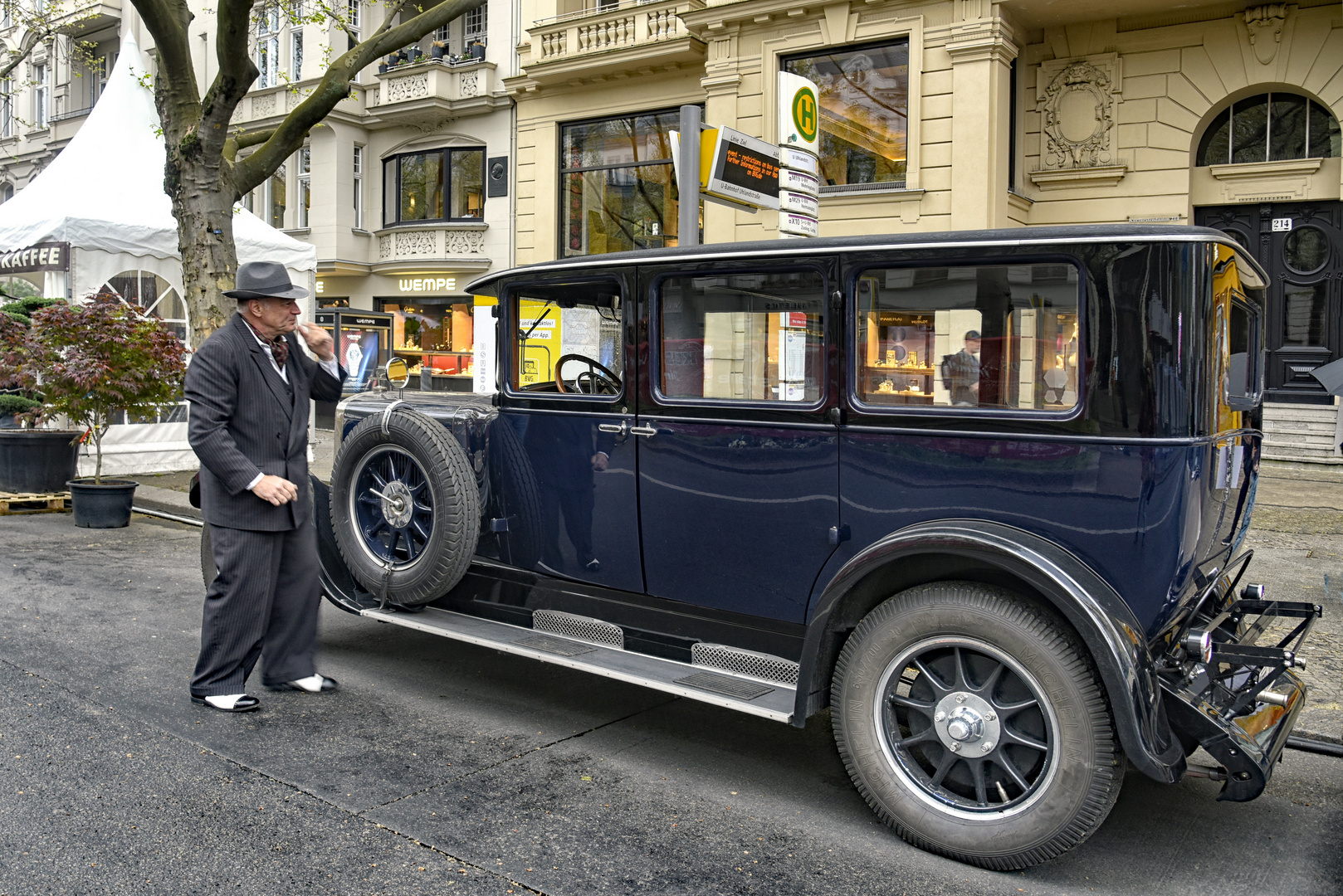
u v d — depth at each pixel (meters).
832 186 13.06
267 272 3.99
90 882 2.69
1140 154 12.33
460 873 2.80
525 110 17.14
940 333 3.15
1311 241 11.93
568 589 4.07
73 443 9.51
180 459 11.27
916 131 12.23
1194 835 3.21
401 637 5.39
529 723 4.10
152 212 10.25
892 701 3.09
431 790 3.37
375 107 19.98
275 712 4.11
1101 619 2.71
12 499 8.91
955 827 2.94
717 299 3.56
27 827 3.00
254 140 9.32
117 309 8.51
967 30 11.77
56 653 4.79
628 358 3.79
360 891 2.69
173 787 3.31
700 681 3.49
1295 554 7.15
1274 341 12.20
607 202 16.55
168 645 4.97
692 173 6.79
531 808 3.26
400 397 4.79
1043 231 2.96
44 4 22.31
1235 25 11.70
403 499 4.39
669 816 3.24
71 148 10.52
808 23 12.84
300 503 4.21
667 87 15.50
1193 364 2.80
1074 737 2.77
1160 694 2.78
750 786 3.53
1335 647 5.03
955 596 2.95
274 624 4.34
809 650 3.15
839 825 3.22
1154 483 2.81
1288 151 11.96
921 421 3.14
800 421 3.38
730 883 2.80
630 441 3.80
